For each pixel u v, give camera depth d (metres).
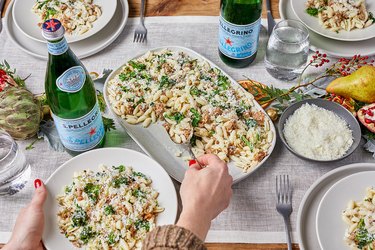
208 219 0.77
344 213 0.82
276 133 0.97
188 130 0.93
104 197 0.85
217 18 1.17
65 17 1.10
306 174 0.93
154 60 1.05
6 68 1.06
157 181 0.88
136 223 0.83
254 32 1.00
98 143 0.94
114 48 1.12
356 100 0.99
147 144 0.95
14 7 1.12
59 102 0.87
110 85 1.02
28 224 0.80
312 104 0.97
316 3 1.10
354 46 1.09
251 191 0.91
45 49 1.10
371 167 0.90
